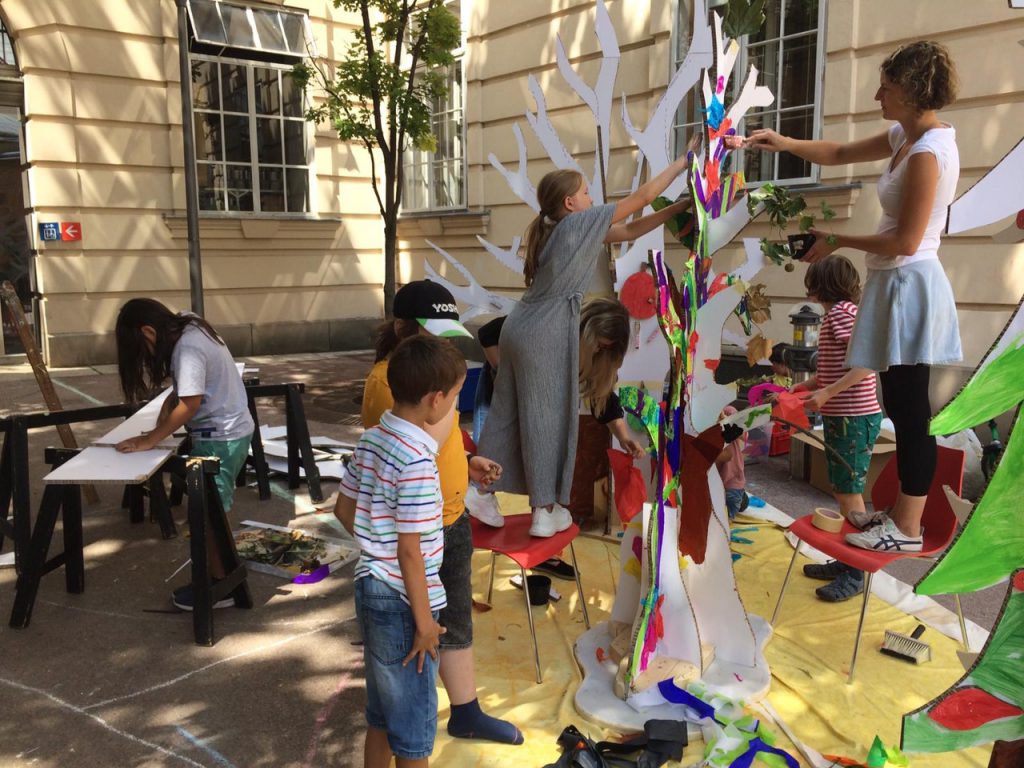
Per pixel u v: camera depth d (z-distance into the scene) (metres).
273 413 7.14
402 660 1.95
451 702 2.44
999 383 1.48
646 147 3.55
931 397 5.58
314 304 10.55
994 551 1.51
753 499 4.64
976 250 5.36
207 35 9.40
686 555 2.67
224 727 2.57
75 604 3.44
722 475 4.29
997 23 5.17
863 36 5.89
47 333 8.95
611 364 2.98
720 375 6.91
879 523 2.83
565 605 3.42
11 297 4.37
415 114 7.62
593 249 2.72
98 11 8.70
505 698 2.71
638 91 7.45
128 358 3.36
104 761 2.40
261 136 10.02
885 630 3.09
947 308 2.76
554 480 2.85
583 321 2.98
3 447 3.75
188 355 3.33
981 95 5.27
